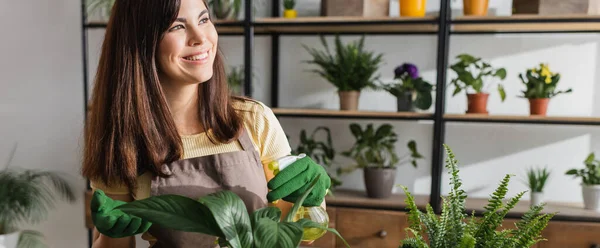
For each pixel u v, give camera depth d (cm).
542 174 216
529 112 200
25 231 249
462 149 226
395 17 191
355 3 198
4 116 265
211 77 107
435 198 195
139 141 99
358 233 202
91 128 103
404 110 201
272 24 201
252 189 103
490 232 67
